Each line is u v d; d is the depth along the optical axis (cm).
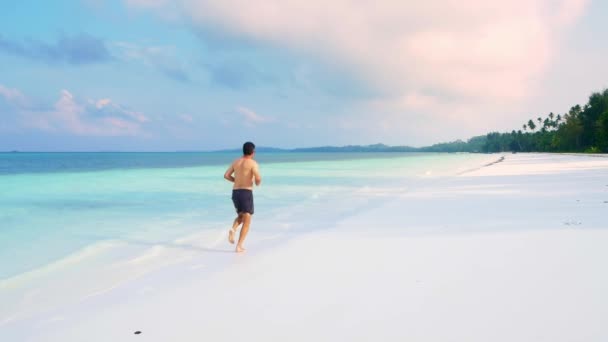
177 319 411
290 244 736
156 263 643
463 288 449
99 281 556
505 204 1157
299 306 425
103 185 2219
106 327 401
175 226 977
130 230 927
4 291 520
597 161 4512
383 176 2936
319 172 3584
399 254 618
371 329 360
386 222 927
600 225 776
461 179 2272
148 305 456
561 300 401
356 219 986
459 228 812
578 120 12675
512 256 572
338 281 501
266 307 429
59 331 398
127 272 596
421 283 475
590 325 345
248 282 520
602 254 562
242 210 720
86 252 721
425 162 6638
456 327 354
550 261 538
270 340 352
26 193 1780
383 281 490
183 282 537
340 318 388
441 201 1286
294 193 1731
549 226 787
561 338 325
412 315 384
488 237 711
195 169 4544
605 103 11944
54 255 703
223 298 464
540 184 1775
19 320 429
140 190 1927
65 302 478
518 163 4697
